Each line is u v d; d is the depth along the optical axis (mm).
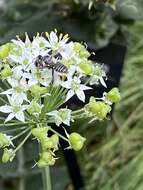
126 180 302
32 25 243
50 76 163
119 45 232
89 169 316
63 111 165
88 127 309
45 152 156
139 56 318
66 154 255
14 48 165
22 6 259
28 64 163
